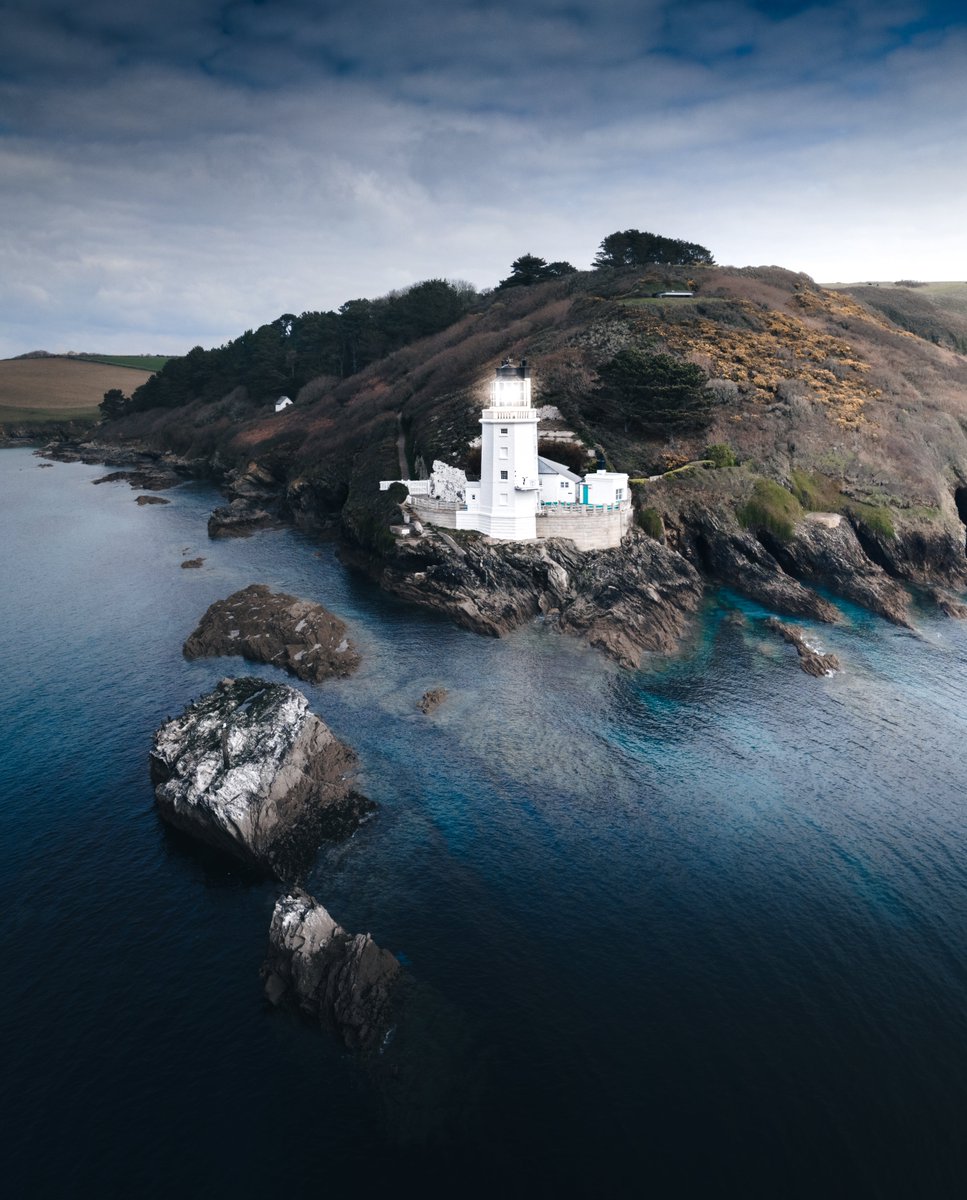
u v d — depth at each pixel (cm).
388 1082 3431
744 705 6731
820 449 10794
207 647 7738
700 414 10875
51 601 9356
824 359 13200
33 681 7162
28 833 5066
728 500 9906
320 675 7088
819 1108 3325
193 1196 3023
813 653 7550
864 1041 3634
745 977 3981
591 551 9162
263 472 15688
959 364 14962
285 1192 3031
